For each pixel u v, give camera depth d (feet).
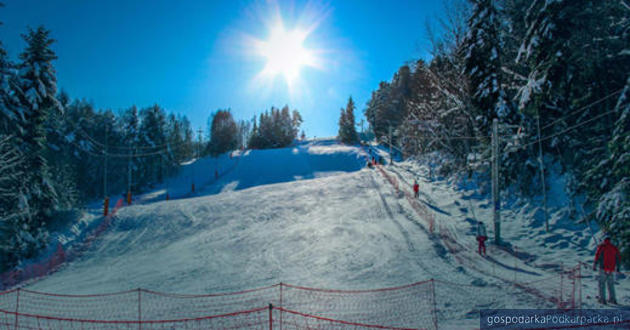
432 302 31.07
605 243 28.96
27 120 79.66
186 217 90.48
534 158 68.23
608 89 56.49
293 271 45.65
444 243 54.34
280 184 130.52
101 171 200.95
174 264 55.16
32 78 83.20
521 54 59.98
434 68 110.52
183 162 314.96
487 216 67.05
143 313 32.94
